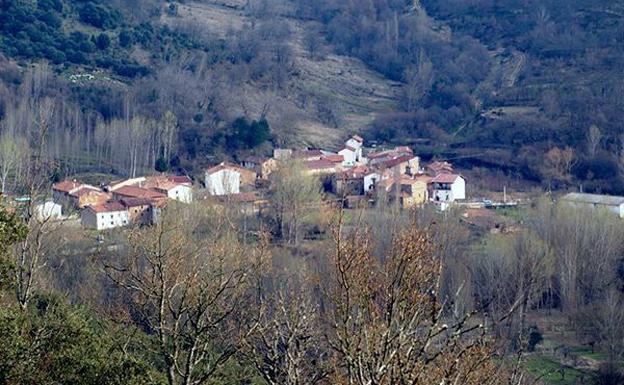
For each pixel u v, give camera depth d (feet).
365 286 54.19
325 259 156.15
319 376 66.54
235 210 250.78
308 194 256.32
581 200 279.90
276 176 279.69
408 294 52.19
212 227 197.57
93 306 107.34
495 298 179.32
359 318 51.85
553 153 348.79
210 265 93.40
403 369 46.98
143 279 88.02
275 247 212.64
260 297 87.20
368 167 343.05
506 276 198.70
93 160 353.72
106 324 83.56
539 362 171.42
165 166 358.64
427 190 313.73
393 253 56.49
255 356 69.77
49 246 158.30
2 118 360.48
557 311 207.82
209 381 74.02
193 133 386.52
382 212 223.10
